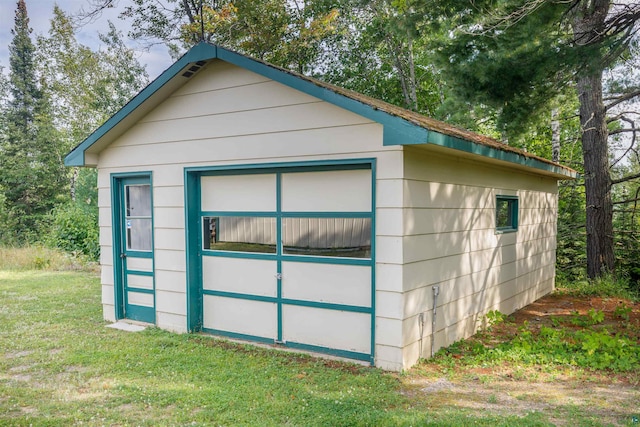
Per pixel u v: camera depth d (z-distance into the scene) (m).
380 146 4.78
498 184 7.26
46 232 21.03
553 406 3.93
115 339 5.99
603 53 6.46
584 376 4.72
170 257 6.42
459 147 4.87
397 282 4.74
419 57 17.34
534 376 4.70
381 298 4.86
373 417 3.63
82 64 23.41
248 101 5.65
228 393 4.19
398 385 4.40
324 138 5.12
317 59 18.14
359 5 15.03
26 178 23.69
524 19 6.55
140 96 6.11
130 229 7.00
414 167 4.88
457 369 4.92
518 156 6.58
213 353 5.38
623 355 5.18
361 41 17.59
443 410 3.81
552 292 10.29
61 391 4.29
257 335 5.88
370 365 4.94
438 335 5.52
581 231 13.44
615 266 11.41
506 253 7.71
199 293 6.36
